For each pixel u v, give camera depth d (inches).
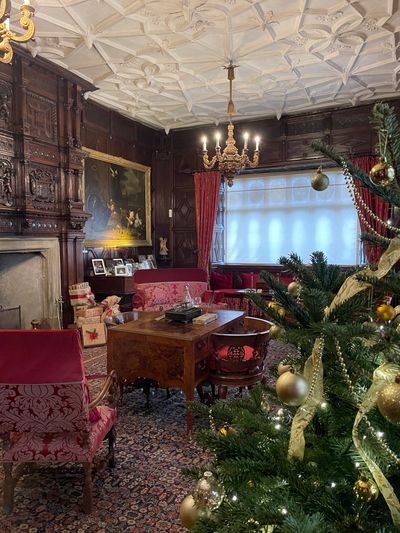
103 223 252.1
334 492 34.6
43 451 77.6
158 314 152.6
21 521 77.3
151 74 201.3
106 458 93.7
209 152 291.9
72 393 71.9
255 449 38.6
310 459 37.0
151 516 78.7
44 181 195.9
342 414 37.1
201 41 166.7
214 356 117.5
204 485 35.8
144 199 291.4
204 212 290.8
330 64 188.4
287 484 34.6
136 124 281.9
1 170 175.2
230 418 47.0
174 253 306.3
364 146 245.1
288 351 188.5
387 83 212.2
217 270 303.3
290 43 167.5
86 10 144.2
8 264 203.5
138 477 91.7
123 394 137.9
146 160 294.7
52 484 89.1
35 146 189.8
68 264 211.3
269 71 196.2
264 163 274.4
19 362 69.8
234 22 151.4
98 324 203.8
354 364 35.2
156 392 144.2
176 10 143.9
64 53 180.2
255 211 299.9
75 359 70.1
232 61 183.9
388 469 33.1
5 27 87.1
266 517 30.3
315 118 258.1
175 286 227.8
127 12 144.9
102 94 230.4
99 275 239.0
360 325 32.1
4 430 76.1
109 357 125.6
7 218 179.8
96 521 77.3
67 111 206.8
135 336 121.0
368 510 33.4
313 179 45.9
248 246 303.3
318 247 280.7
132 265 265.9
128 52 177.5
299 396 32.9
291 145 265.9
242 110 256.8
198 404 51.7
